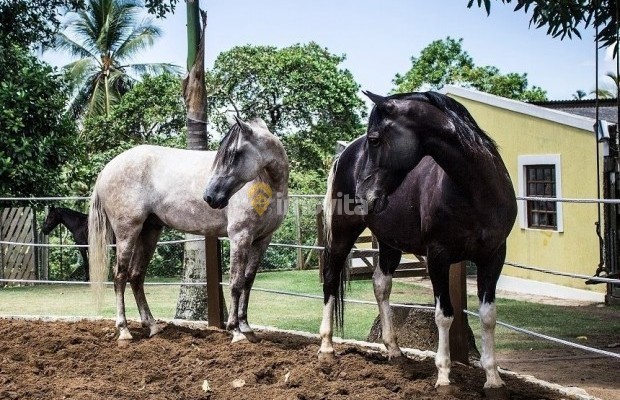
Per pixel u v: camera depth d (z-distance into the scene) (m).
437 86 26.92
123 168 6.58
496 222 4.25
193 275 8.06
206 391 4.80
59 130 14.98
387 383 4.76
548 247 12.64
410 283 13.70
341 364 5.27
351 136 19.97
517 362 6.99
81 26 27.05
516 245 13.46
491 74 26.81
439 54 27.45
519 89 25.77
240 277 6.17
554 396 4.65
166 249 16.02
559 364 6.88
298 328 8.50
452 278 5.48
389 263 5.55
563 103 15.60
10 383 5.06
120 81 27.30
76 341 6.30
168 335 6.60
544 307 10.86
